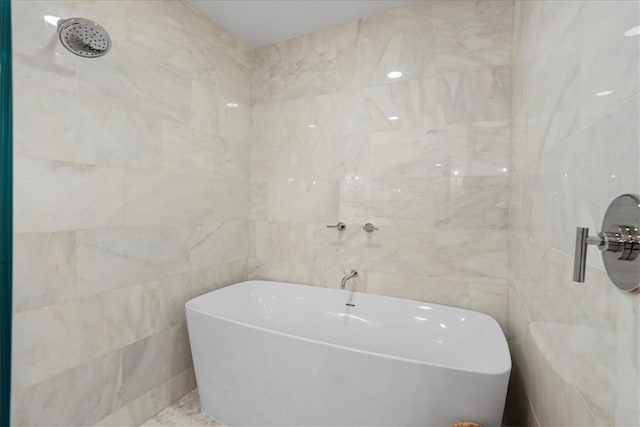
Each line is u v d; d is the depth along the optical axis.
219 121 2.04
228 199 2.13
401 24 1.85
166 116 1.65
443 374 1.06
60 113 1.17
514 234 1.45
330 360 1.21
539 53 1.01
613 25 0.51
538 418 1.00
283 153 2.24
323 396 1.24
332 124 2.07
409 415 1.11
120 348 1.41
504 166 1.62
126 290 1.44
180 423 1.53
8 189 0.93
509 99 1.60
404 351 1.70
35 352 1.10
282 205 2.24
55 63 1.15
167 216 1.66
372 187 1.94
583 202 0.63
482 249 1.67
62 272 1.18
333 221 2.07
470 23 1.68
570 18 0.72
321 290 2.02
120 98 1.40
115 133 1.38
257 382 1.38
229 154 2.13
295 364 1.28
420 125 1.81
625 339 0.45
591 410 0.57
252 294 2.11
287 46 2.22
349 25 2.01
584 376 0.61
